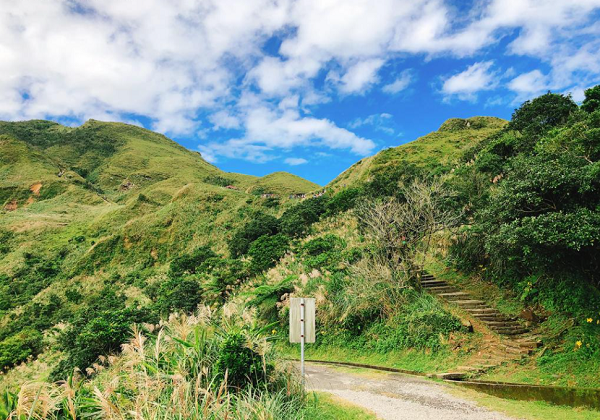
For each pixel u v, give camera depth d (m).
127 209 77.50
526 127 28.45
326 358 11.92
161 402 3.94
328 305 13.23
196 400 3.75
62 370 15.52
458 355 9.48
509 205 9.67
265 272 22.03
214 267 34.41
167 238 57.72
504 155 22.89
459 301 11.85
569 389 6.98
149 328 6.94
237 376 5.07
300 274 17.12
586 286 9.15
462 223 15.12
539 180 9.12
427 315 10.78
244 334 5.63
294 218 33.28
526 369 8.20
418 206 13.58
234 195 69.38
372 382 8.35
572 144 11.51
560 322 9.38
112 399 4.07
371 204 16.52
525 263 10.34
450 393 7.13
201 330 5.91
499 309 11.22
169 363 4.95
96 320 15.11
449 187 17.56
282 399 5.03
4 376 22.44
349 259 15.87
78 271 52.28
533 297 10.71
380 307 12.22
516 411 5.86
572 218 8.06
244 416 3.93
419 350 10.28
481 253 13.62
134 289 39.12
